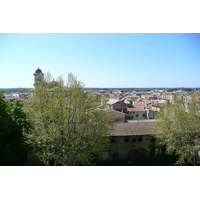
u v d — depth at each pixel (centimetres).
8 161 2598
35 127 2603
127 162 3294
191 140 2941
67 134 2548
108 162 3288
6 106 2552
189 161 3023
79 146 2478
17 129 2498
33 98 2745
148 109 7219
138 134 3241
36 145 2866
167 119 3095
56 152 2609
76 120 2591
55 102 2520
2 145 2388
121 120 4412
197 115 2902
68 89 2642
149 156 3391
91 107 2714
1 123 2250
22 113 2753
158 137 3131
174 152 3512
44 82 2730
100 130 2708
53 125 2439
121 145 3344
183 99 3247
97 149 2561
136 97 15412
